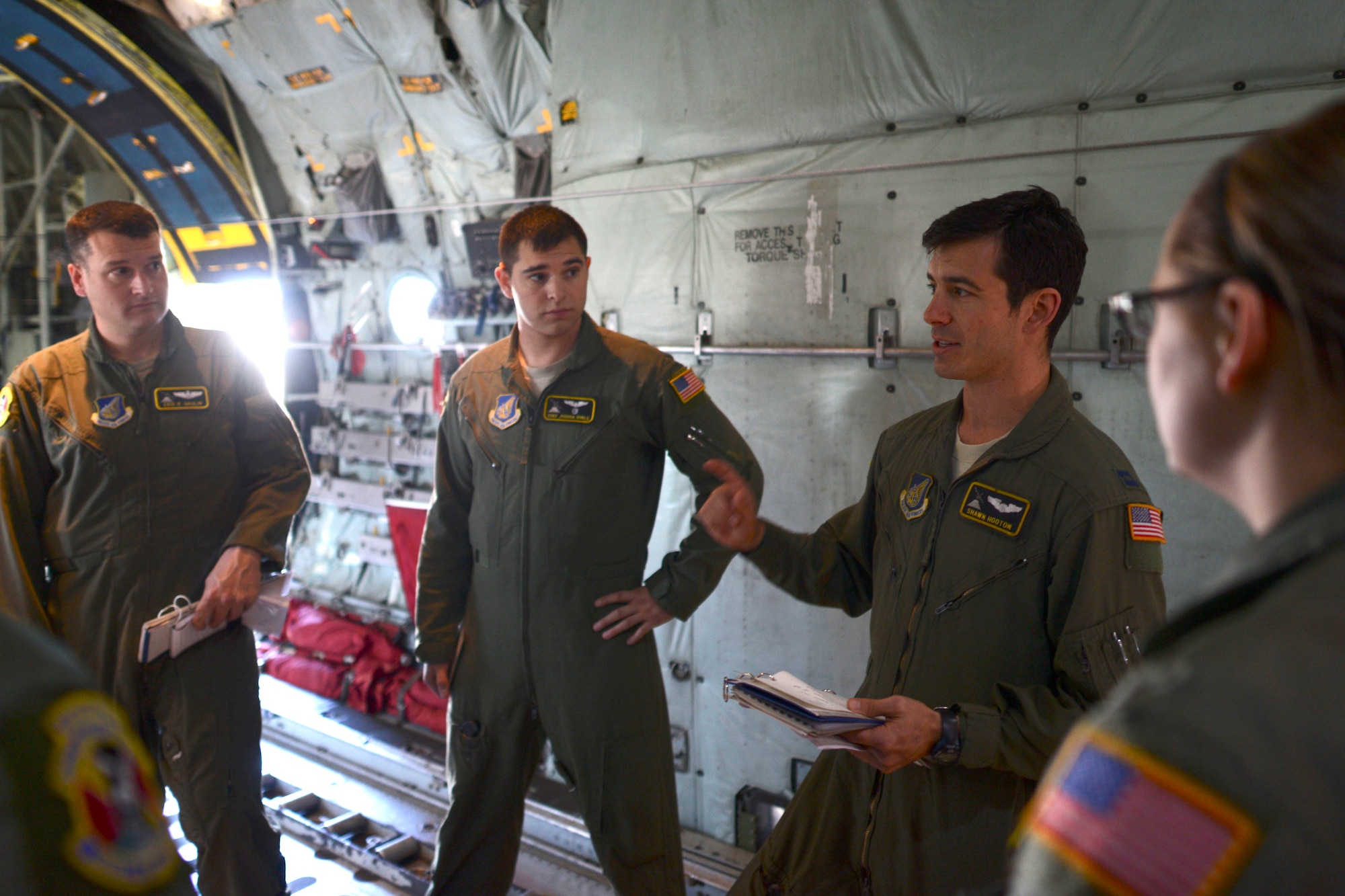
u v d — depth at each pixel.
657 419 2.22
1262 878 0.41
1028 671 1.47
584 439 2.17
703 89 2.97
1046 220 1.48
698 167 3.01
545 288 2.12
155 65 4.53
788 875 1.74
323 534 5.12
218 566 2.29
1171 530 2.37
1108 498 1.41
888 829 1.54
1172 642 0.58
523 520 2.19
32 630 0.60
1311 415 0.49
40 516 2.30
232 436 2.46
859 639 2.81
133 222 2.18
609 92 3.15
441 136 4.20
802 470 2.90
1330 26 2.10
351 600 4.84
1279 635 0.45
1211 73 2.23
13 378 2.28
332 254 4.80
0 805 0.50
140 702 2.31
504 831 2.39
